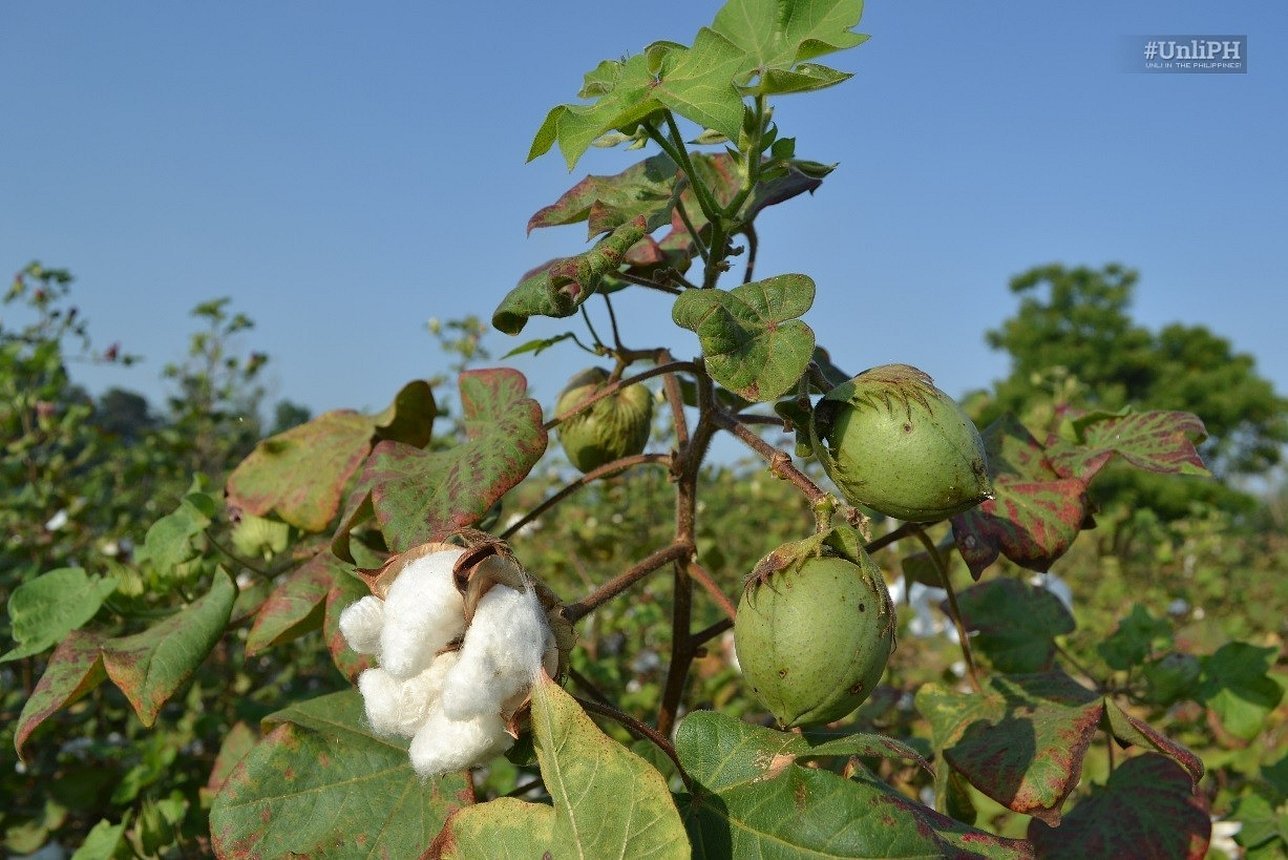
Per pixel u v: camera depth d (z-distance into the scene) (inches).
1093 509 19.3
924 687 20.0
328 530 23.4
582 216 19.0
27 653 20.7
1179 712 34.4
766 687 14.0
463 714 12.2
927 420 14.8
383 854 15.7
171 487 60.4
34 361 51.8
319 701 17.7
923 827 13.2
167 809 26.8
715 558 31.4
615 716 14.4
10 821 34.7
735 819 13.7
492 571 12.7
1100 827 20.0
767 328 14.8
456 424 51.2
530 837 12.9
